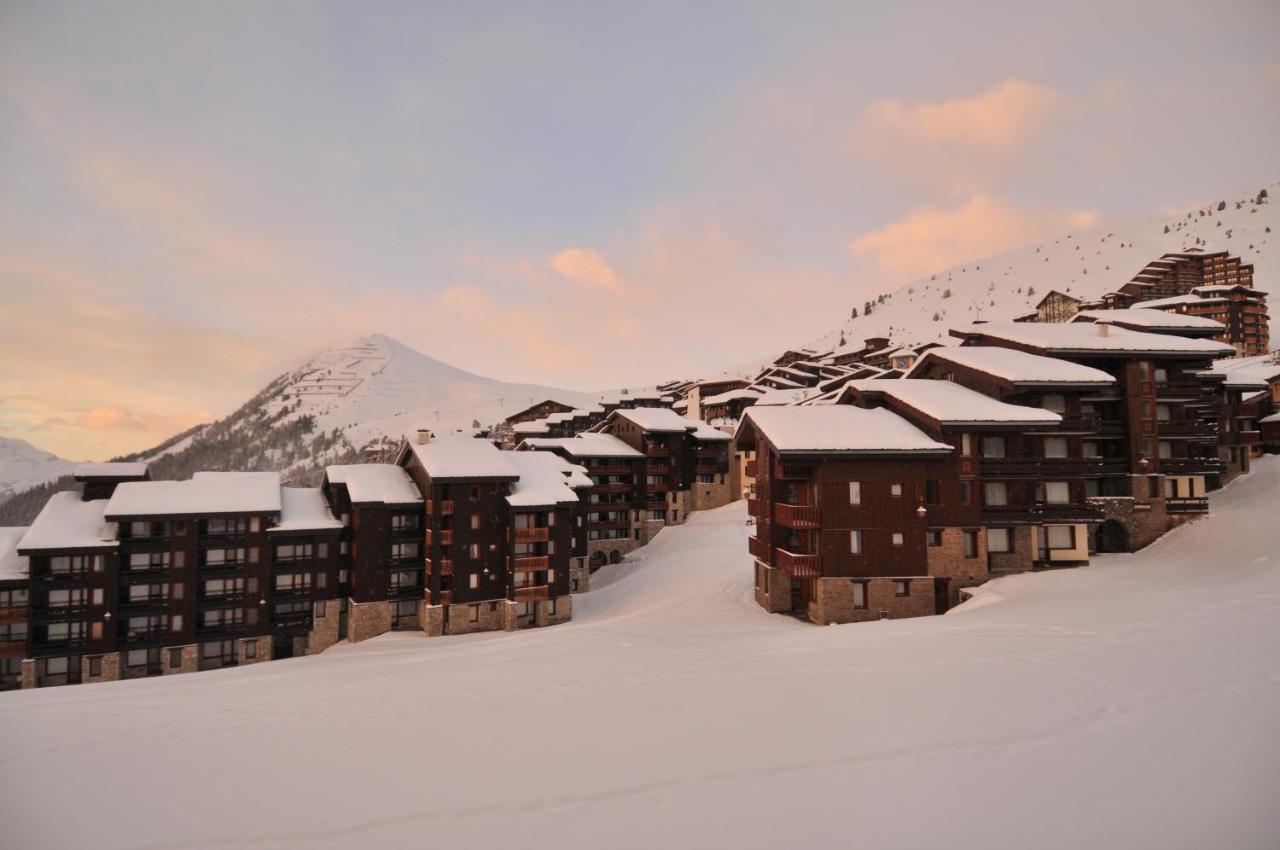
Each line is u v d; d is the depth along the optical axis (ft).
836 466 134.00
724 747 46.34
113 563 164.96
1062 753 42.34
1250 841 31.96
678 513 307.78
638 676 70.18
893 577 132.46
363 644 178.09
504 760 45.88
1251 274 573.33
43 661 160.15
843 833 34.14
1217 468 153.69
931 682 59.77
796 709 54.24
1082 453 144.97
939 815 35.53
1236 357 372.58
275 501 183.11
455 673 83.25
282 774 45.21
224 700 73.26
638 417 317.01
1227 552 120.78
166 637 169.48
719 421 416.87
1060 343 156.35
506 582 195.62
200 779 44.93
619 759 45.06
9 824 38.81
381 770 45.14
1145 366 155.02
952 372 160.97
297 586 187.11
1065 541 141.79
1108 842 32.45
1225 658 59.82
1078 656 64.85
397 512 198.90
